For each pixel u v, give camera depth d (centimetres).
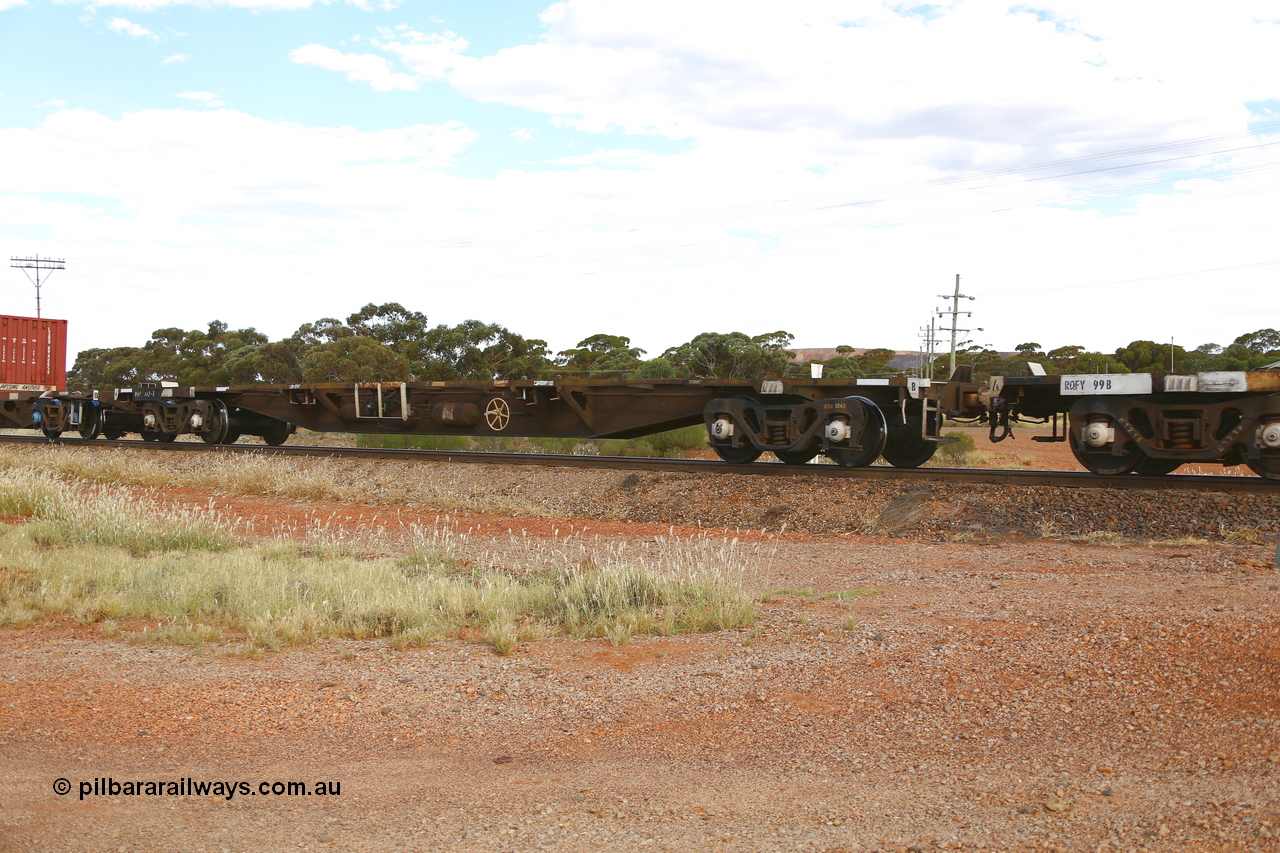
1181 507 1155
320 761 479
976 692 543
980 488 1317
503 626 759
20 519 1515
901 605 798
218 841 371
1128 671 549
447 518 1547
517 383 1955
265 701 588
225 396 2495
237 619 820
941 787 413
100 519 1328
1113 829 353
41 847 367
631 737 510
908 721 507
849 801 402
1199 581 835
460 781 445
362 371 5344
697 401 1755
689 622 778
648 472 1662
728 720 530
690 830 375
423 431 2175
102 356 8412
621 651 703
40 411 2831
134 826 389
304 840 372
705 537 1291
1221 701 486
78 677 647
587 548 1232
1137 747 442
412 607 832
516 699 588
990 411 1447
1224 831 341
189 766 471
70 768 468
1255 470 1220
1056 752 446
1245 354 5600
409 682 630
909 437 1681
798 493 1438
